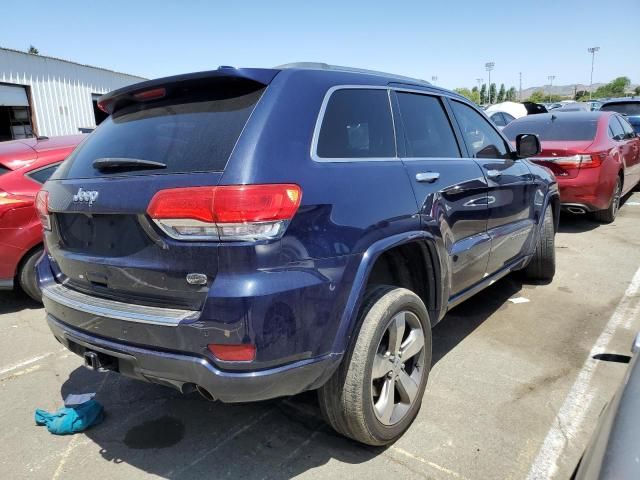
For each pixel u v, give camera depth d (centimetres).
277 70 247
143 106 275
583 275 550
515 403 308
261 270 206
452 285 330
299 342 216
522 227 436
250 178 207
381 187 261
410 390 281
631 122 1315
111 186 236
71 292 264
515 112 1708
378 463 258
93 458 270
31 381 356
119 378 359
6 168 476
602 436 155
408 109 318
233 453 270
